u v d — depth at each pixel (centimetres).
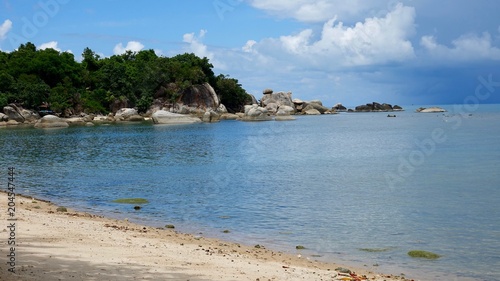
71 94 12725
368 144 6669
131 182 3453
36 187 3194
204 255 1546
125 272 1241
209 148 6150
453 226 2112
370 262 1602
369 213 2392
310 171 4084
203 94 15075
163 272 1277
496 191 2956
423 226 2114
